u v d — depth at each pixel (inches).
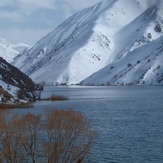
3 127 1486.2
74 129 1644.9
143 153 2059.5
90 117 3873.0
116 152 2047.2
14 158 1494.8
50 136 1547.7
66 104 5846.5
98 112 4515.3
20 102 5334.6
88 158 1838.1
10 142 1491.1
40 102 6200.8
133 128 3014.3
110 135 2620.6
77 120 1581.0
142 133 2746.1
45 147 1531.7
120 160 1879.9
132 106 5541.3
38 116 1585.9
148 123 3353.8
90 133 1888.5
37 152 1672.0
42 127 1647.4
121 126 3144.7
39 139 1695.4
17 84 6692.9
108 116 4001.0
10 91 5703.7
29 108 4603.8
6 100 4958.2
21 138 1519.4
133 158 1929.1
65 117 1562.5
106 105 5807.1
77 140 1697.8
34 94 6870.1
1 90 5098.4
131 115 4126.5
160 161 1881.2
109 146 2194.9
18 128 1521.9
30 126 1558.8
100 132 2760.8
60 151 1515.7
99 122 3420.3
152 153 2060.8
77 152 1625.2
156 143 2337.6
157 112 4485.7
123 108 5167.3
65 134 1549.0
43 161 1614.2
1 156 1498.5
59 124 1539.1
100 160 1840.6
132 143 2337.6
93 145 2092.8
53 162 1510.8
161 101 6658.5
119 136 2586.1
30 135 1563.7
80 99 7672.2
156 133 2746.1
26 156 1643.7
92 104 6018.7
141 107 5315.0
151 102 6427.2
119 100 7219.5
